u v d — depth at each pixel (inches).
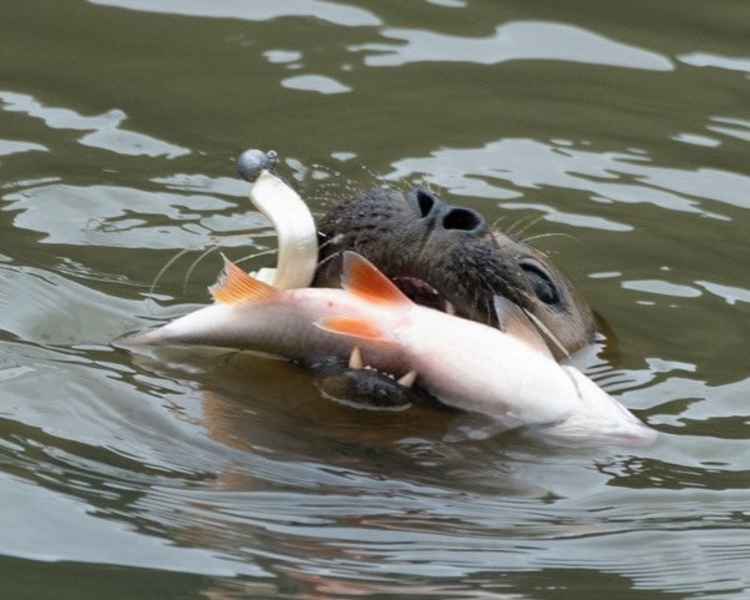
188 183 577.0
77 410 435.8
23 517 394.0
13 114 613.9
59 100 627.5
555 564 390.0
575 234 562.3
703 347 497.7
